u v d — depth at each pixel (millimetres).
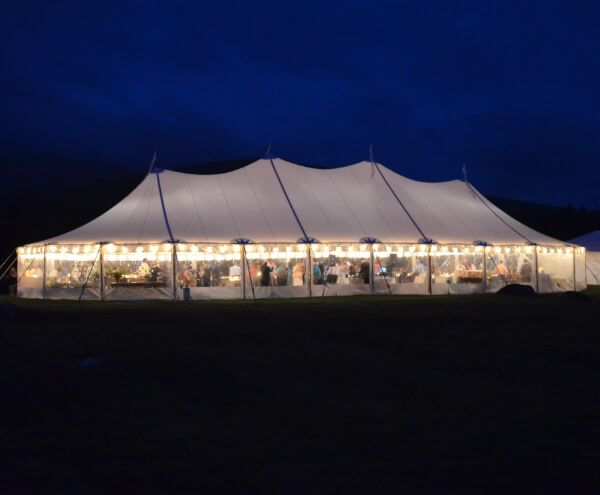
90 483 4809
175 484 4773
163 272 21234
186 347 10945
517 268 25031
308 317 15445
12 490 4668
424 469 5055
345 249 22828
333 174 26578
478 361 9617
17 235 64500
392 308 17734
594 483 4766
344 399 7312
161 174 25094
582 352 10422
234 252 21703
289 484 4758
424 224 24750
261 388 7867
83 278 21547
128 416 6660
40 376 8672
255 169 25812
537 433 6000
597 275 32625
